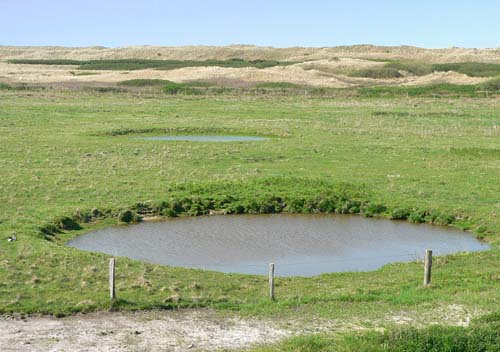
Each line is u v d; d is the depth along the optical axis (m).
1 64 156.12
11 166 41.28
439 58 164.75
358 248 28.25
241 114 70.12
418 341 17.11
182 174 40.12
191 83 104.19
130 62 164.62
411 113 70.94
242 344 17.45
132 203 33.19
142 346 17.23
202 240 28.98
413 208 33.44
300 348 16.75
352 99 85.81
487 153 47.84
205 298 20.73
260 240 29.16
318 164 43.81
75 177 38.56
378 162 44.75
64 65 161.62
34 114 66.38
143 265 24.16
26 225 28.45
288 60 179.88
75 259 24.09
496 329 17.88
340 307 20.27
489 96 86.56
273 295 20.92
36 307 19.38
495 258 25.88
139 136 56.47
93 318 18.98
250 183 37.12
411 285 22.58
